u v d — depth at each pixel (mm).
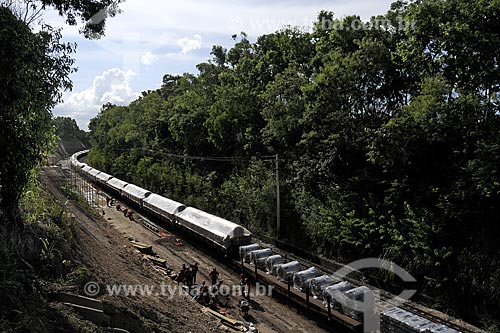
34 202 14953
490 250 17906
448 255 18625
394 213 22109
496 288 16922
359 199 24625
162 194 51875
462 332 15453
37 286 10914
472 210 18609
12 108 10586
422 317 16344
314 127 26953
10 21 10344
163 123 57781
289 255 27250
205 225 29828
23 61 10711
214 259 28328
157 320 13711
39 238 13297
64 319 9898
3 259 10570
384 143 21422
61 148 109938
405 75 24062
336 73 24594
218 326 16969
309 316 19516
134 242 30250
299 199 29281
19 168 11461
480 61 18453
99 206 46312
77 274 12867
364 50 23984
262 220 32781
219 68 59625
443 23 19344
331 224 25062
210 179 41812
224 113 39562
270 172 33656
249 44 51531
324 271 24328
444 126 19703
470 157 19516
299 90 30734
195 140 47344
